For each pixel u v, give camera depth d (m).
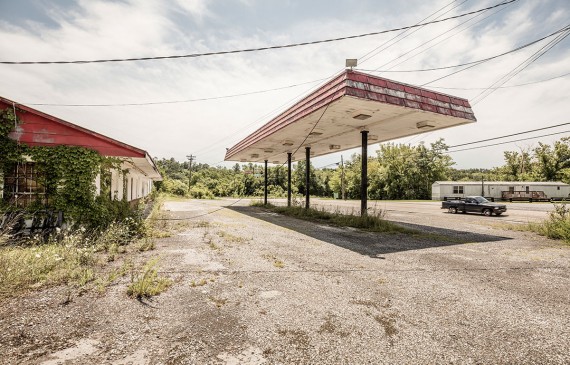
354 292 4.66
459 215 19.73
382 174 55.56
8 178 8.66
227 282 5.05
